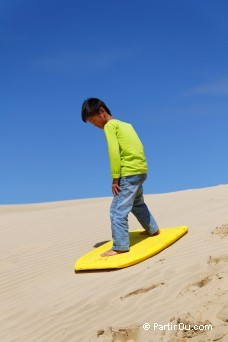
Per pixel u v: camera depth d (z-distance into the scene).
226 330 4.23
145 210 8.02
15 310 6.43
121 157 7.59
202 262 6.29
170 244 7.68
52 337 5.30
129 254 7.30
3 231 11.34
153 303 5.39
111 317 5.36
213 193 13.16
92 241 9.23
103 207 13.12
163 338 4.47
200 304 4.90
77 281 6.97
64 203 22.03
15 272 8.05
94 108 7.66
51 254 8.76
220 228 7.89
